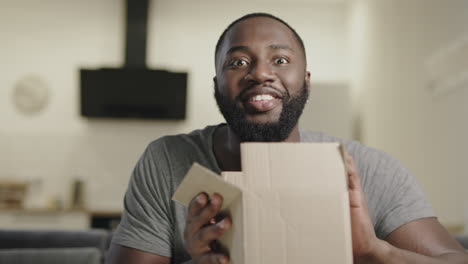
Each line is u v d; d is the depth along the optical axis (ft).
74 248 5.65
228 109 3.41
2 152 18.33
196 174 2.24
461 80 10.33
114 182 18.53
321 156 2.32
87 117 18.28
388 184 3.67
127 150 18.72
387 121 15.37
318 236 2.25
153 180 3.65
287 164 2.30
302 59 3.53
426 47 12.34
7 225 16.84
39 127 18.53
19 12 19.01
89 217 17.24
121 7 19.33
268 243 2.22
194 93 19.16
